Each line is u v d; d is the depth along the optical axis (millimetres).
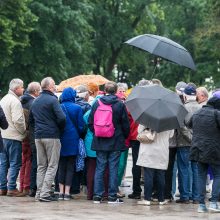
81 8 70625
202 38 81188
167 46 22625
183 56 22766
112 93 20594
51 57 67375
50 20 65938
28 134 21844
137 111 19578
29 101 22016
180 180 21203
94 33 86938
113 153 20391
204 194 19047
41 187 20797
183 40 91812
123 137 20500
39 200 20562
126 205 20078
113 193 20484
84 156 21094
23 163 22250
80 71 74812
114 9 91438
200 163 19047
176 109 19562
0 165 22297
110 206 19734
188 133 20828
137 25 95938
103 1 89312
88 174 21328
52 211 18266
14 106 21500
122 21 88875
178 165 21250
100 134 20188
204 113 18922
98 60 90625
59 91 27078
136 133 21516
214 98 18969
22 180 22344
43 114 20344
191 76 88938
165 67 91562
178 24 92562
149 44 22672
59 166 21203
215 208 19078
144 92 19938
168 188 21297
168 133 20078
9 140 21625
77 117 20938
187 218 17609
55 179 22625
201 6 89625
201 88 21203
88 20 80562
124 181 28000
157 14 96000
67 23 67812
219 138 18875
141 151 20094
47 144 20312
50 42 66250
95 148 20406
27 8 60125
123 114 20344
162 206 20141
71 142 20891
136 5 91188
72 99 21203
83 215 17578
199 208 18969
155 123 19328
